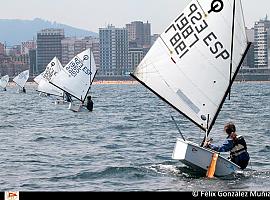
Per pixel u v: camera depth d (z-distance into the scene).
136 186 42.75
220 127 88.56
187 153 44.38
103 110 139.62
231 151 45.75
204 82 48.28
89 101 131.75
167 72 48.75
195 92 48.41
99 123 100.06
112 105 167.50
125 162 53.66
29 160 55.25
